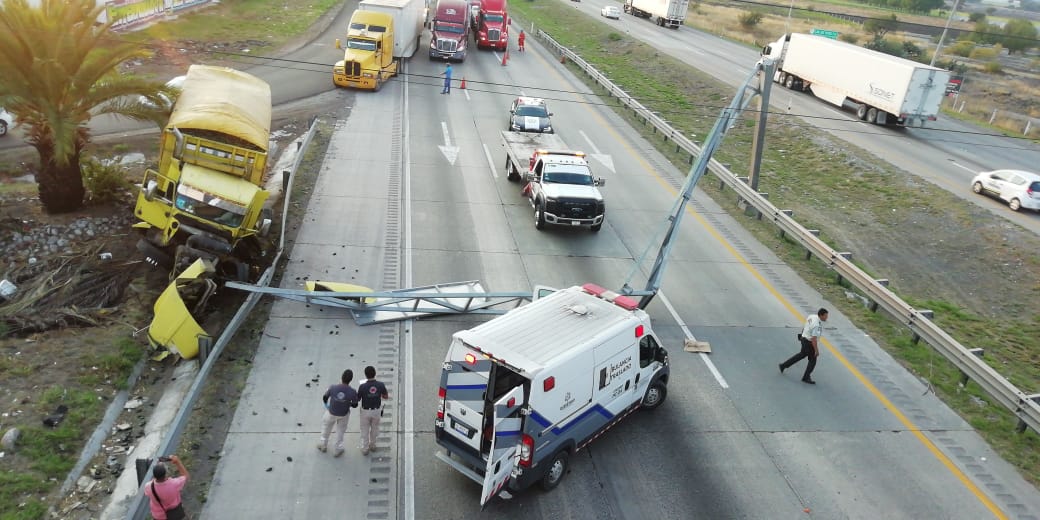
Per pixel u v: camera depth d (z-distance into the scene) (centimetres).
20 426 1050
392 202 2141
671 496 1051
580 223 2020
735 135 3406
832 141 3281
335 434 1095
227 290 1520
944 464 1194
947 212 2492
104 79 1789
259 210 1600
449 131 2958
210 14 4606
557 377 956
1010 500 1122
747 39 6950
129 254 1653
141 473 903
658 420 1235
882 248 2248
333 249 1781
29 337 1292
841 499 1084
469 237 1955
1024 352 1706
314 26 4859
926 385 1441
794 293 1814
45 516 909
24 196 1875
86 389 1166
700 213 2344
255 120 1723
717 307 1694
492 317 1543
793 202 2600
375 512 965
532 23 6331
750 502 1055
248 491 978
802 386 1389
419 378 1288
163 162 1562
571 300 1153
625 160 2842
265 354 1313
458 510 981
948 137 3747
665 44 5594
